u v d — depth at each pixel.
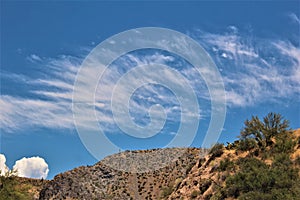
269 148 40.09
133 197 71.25
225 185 37.22
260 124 42.00
